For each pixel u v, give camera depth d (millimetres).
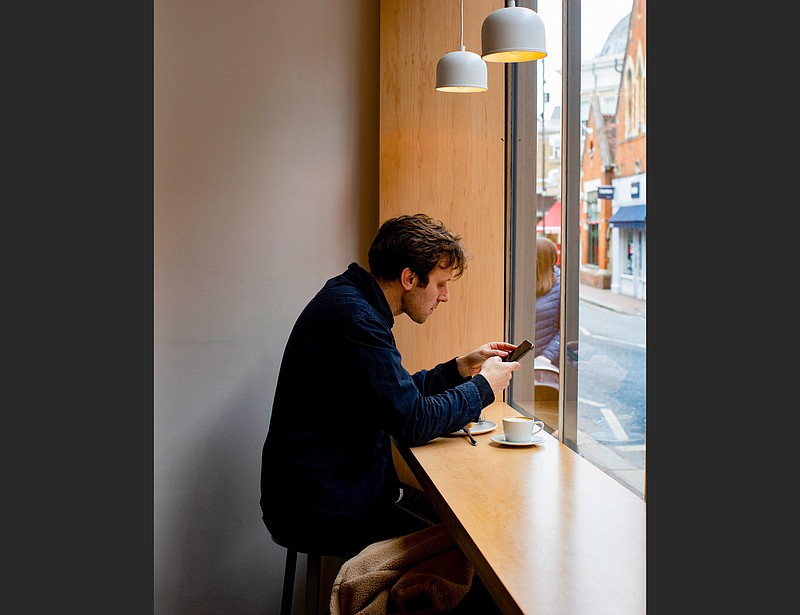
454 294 3037
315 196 3062
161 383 2967
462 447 2254
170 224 2953
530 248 2914
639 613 1140
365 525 2189
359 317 2158
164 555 3002
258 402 3055
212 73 2965
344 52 3064
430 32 2992
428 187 3012
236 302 3018
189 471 3008
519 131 3016
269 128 3014
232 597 3070
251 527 3072
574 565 1336
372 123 3094
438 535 1810
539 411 2811
